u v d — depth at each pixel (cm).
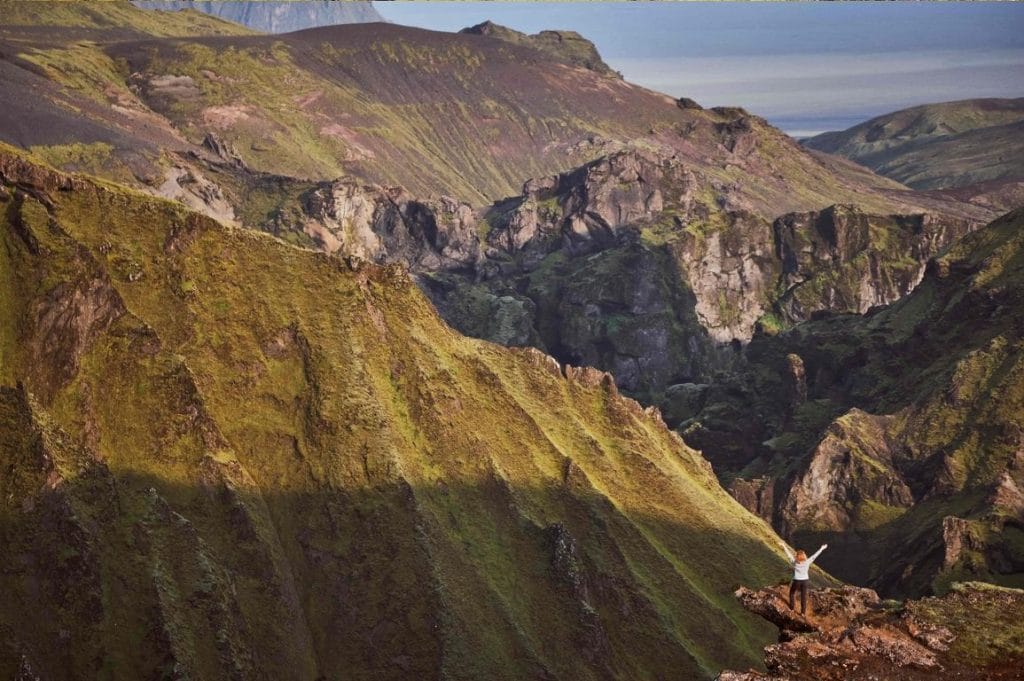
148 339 16825
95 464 14950
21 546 13825
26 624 13400
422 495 17162
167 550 14725
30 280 16312
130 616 13875
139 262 17612
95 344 16500
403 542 16325
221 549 15525
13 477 14250
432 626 15562
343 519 16588
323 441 17300
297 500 16788
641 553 17938
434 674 15175
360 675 15325
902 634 5159
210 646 14125
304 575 16150
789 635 5316
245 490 16275
